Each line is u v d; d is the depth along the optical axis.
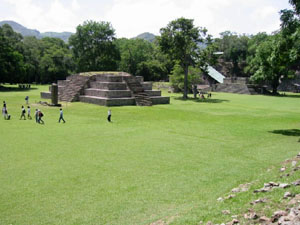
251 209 8.84
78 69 97.25
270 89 89.44
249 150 19.31
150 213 10.48
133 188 12.79
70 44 94.56
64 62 104.44
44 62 98.75
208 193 12.12
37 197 11.82
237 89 80.69
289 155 17.77
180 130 26.19
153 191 12.47
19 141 20.91
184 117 34.09
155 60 106.44
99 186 12.99
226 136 23.81
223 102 53.06
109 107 41.28
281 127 28.20
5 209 10.80
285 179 11.33
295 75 86.81
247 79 80.50
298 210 7.82
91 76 49.53
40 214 10.45
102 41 93.12
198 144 20.95
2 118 30.83
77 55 95.19
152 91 48.94
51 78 102.38
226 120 32.34
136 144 20.69
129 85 46.88
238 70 110.50
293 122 31.36
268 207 8.73
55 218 10.17
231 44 110.69
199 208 10.12
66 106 41.81
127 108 40.75
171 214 10.13
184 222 9.00
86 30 91.00
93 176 14.20
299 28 22.86
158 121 30.94
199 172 14.89
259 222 7.93
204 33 57.22
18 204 11.20
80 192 12.34
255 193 10.30
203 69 59.47
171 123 29.81
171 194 12.14
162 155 17.98
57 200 11.57
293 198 8.88
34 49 105.19
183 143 21.22
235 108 43.91
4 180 13.51
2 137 22.08
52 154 17.77
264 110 41.91
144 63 103.38
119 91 44.62
